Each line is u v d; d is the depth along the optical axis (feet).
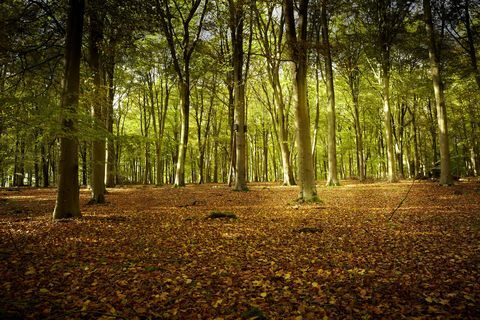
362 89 108.88
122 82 101.04
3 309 13.03
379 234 27.07
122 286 16.55
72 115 26.43
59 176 33.45
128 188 89.04
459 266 18.67
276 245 24.41
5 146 28.84
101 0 37.99
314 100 130.11
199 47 79.15
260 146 168.66
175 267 19.49
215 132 140.26
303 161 47.83
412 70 94.79
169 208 44.50
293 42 43.50
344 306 14.29
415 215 34.73
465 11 66.39
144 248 23.57
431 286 16.08
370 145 146.41
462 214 33.88
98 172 49.03
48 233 27.17
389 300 14.76
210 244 24.80
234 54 70.69
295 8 46.01
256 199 54.95
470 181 77.46
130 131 147.84
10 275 17.57
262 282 17.12
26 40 37.32
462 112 95.45
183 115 83.20
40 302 14.37
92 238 25.88
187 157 158.81
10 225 30.48
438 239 24.61
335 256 21.47
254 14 71.00
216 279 17.67
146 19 41.68
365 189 68.08
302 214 37.99
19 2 35.47
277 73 85.05
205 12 77.92
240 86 71.10
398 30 81.92
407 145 136.05
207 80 104.42
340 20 90.58
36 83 35.91
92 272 18.30
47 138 28.12
